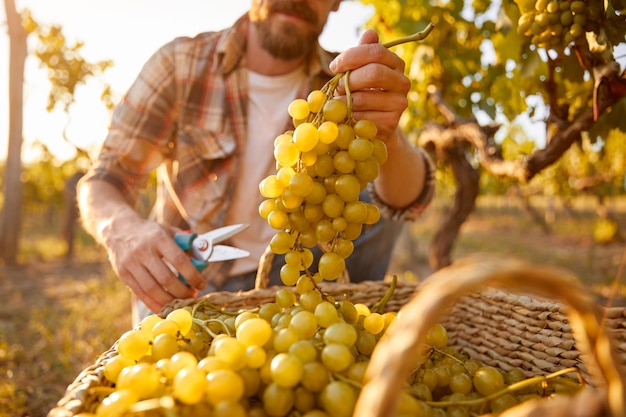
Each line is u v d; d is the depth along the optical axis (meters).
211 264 2.13
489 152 2.39
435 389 1.16
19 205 8.96
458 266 0.74
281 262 2.18
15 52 8.52
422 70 3.27
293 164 1.14
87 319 4.63
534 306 1.40
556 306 1.35
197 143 2.14
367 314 1.34
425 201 2.03
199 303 1.35
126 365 1.05
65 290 6.50
